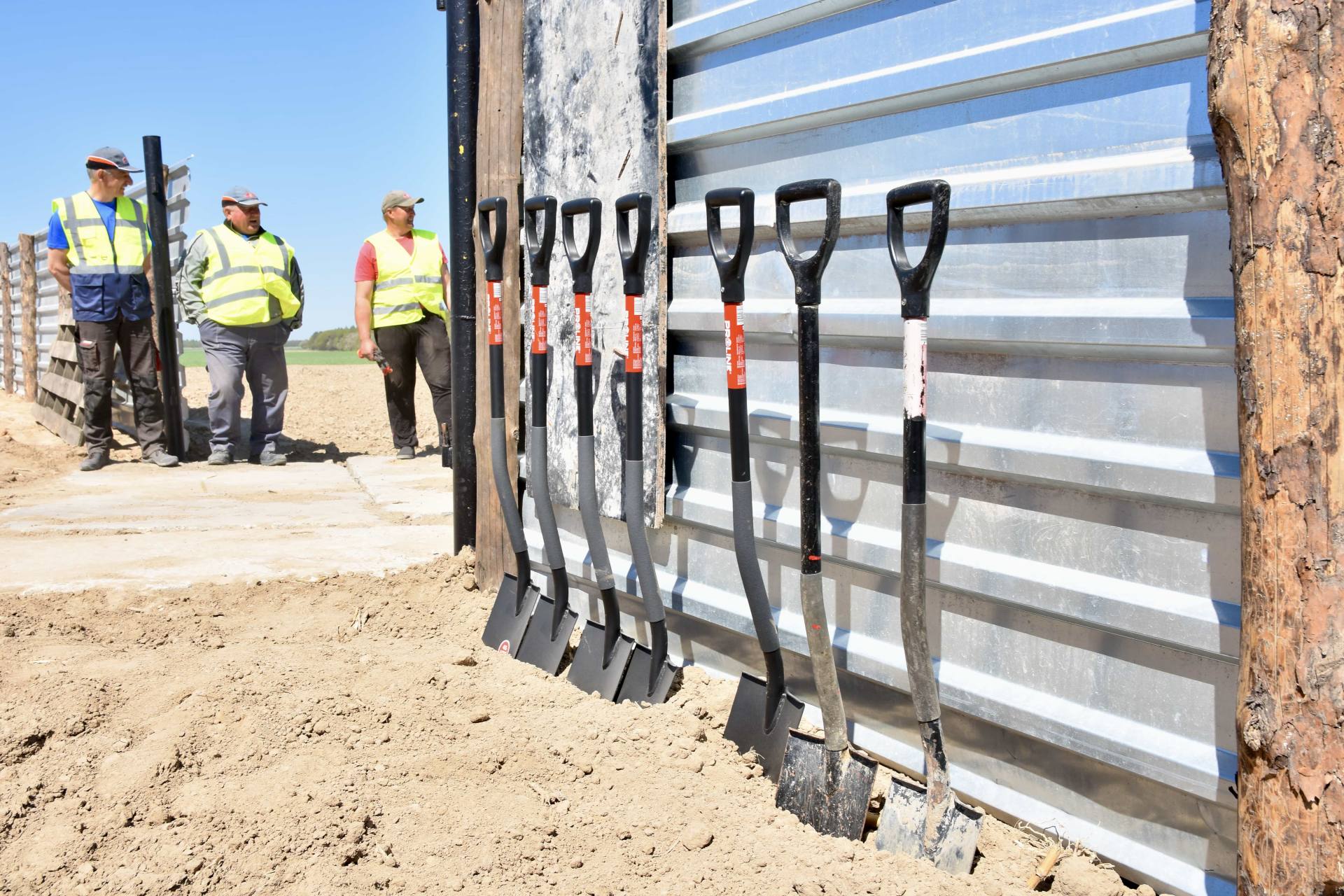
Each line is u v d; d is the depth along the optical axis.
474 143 4.46
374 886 2.18
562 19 3.62
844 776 2.47
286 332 9.03
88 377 8.41
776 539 2.90
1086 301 2.15
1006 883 2.16
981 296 2.37
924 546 2.23
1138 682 2.12
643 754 2.84
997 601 2.37
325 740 2.91
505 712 3.19
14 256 14.98
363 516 6.25
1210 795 1.98
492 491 4.34
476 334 4.42
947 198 2.09
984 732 2.45
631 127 3.29
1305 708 1.56
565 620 3.61
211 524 5.90
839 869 2.22
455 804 2.55
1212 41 1.68
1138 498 2.08
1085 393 2.18
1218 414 1.96
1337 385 1.52
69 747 2.86
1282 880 1.59
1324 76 1.53
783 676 2.79
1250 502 1.64
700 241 3.19
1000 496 2.35
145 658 3.61
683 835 2.39
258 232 8.82
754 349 3.01
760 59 2.91
